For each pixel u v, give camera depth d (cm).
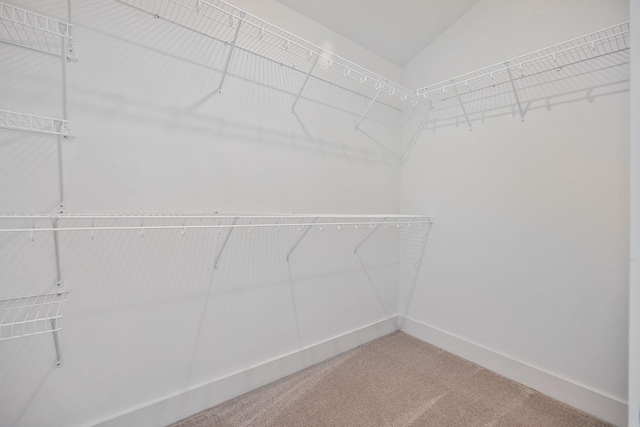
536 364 180
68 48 122
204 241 157
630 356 55
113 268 133
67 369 124
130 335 138
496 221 199
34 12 116
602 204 157
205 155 156
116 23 132
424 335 240
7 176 112
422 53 241
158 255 144
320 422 150
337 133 214
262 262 179
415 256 248
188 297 153
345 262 222
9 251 114
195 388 155
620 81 152
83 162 126
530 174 183
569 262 169
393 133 254
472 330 211
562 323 171
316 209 204
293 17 188
